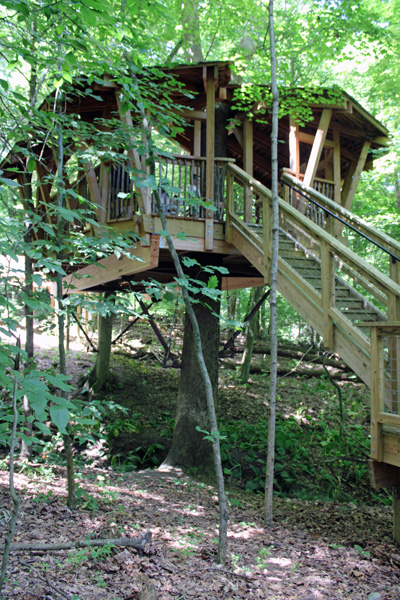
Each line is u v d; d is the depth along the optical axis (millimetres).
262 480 8328
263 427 10258
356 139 10055
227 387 13000
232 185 7645
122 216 7156
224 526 3861
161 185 3545
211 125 7352
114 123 4820
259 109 8977
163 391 11883
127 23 3625
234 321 3705
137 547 3646
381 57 12234
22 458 6914
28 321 6684
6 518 4004
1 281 2426
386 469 4812
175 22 9953
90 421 2055
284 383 13773
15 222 2896
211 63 7098
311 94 8797
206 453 8055
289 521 5809
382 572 4148
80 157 4562
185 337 8516
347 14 9344
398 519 5031
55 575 3049
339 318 5215
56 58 3553
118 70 4230
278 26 10172
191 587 3275
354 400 12953
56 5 3035
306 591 3529
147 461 8719
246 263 9180
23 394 1690
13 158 7316
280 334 18672
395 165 10414
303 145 10750
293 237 8383
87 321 14617
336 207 7691
